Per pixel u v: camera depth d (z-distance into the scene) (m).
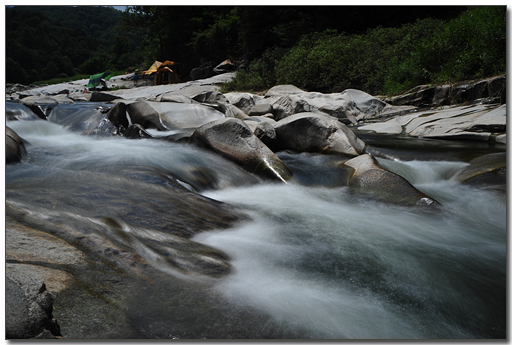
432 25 14.91
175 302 1.96
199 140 6.27
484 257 3.34
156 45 42.03
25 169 4.23
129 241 2.45
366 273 2.87
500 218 4.40
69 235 2.27
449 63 11.59
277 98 11.84
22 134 7.39
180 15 33.78
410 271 2.98
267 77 18.62
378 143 7.81
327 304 2.32
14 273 1.65
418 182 5.91
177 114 8.95
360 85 14.83
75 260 2.02
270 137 6.86
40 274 1.78
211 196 4.79
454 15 17.81
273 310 2.10
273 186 5.45
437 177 6.01
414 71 12.44
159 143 6.84
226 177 5.39
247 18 25.44
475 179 5.41
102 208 3.17
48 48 111.06
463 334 2.26
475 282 2.89
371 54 14.74
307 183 5.52
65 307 1.65
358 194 5.03
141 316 1.79
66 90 26.16
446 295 2.68
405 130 9.30
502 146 6.93
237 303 2.10
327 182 5.48
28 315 1.41
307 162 6.36
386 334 2.10
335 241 3.45
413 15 19.83
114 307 1.77
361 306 2.38
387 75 13.74
